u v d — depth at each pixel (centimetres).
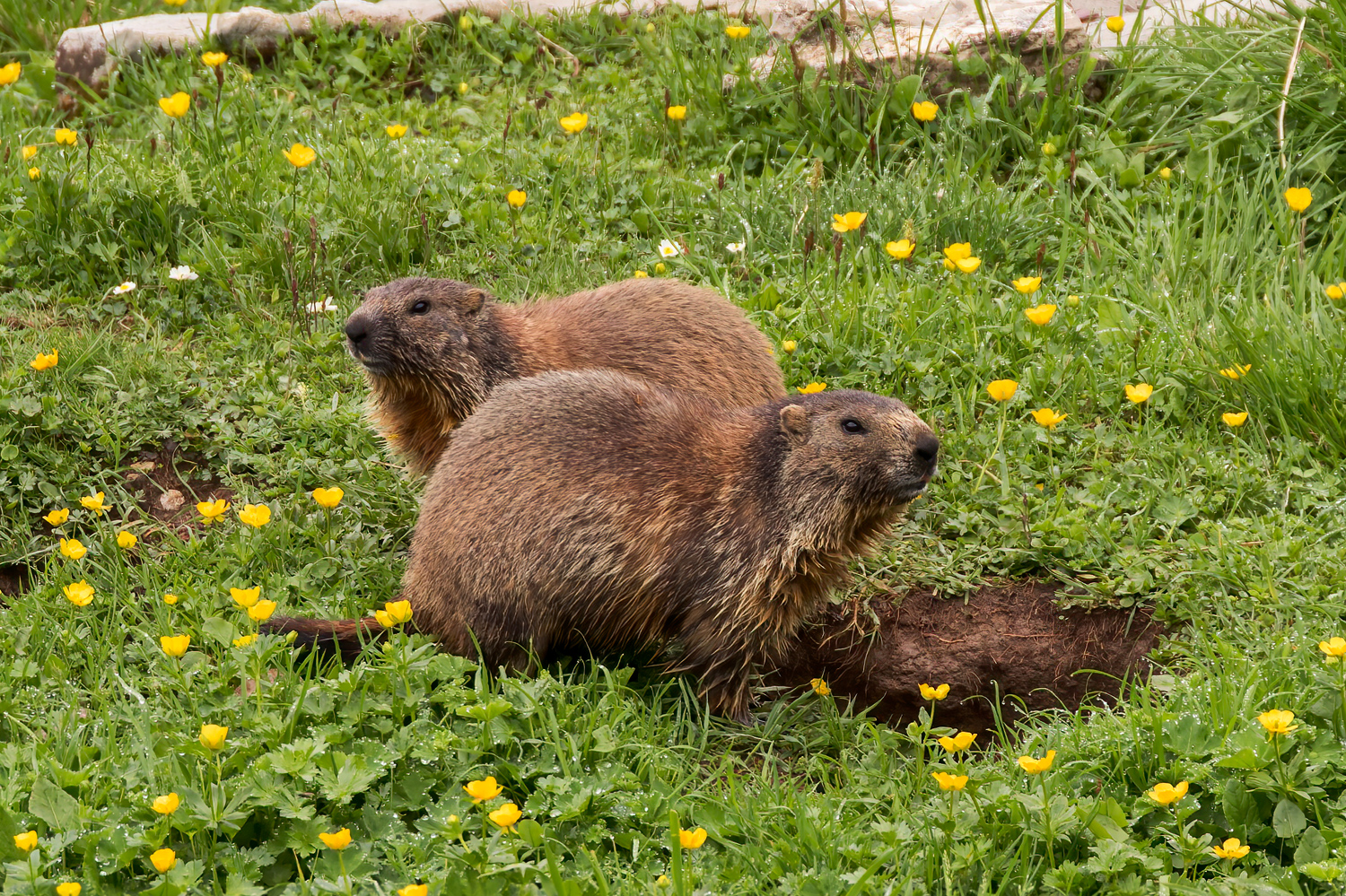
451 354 925
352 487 971
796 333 1089
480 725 692
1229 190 1240
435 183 1288
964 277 1091
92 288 1197
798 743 775
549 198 1311
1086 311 1098
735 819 655
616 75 1526
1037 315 962
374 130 1459
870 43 1446
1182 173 1261
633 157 1411
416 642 777
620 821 643
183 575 883
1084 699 826
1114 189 1269
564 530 773
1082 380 1020
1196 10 1417
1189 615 830
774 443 788
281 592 857
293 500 948
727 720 796
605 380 828
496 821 563
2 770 663
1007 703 877
